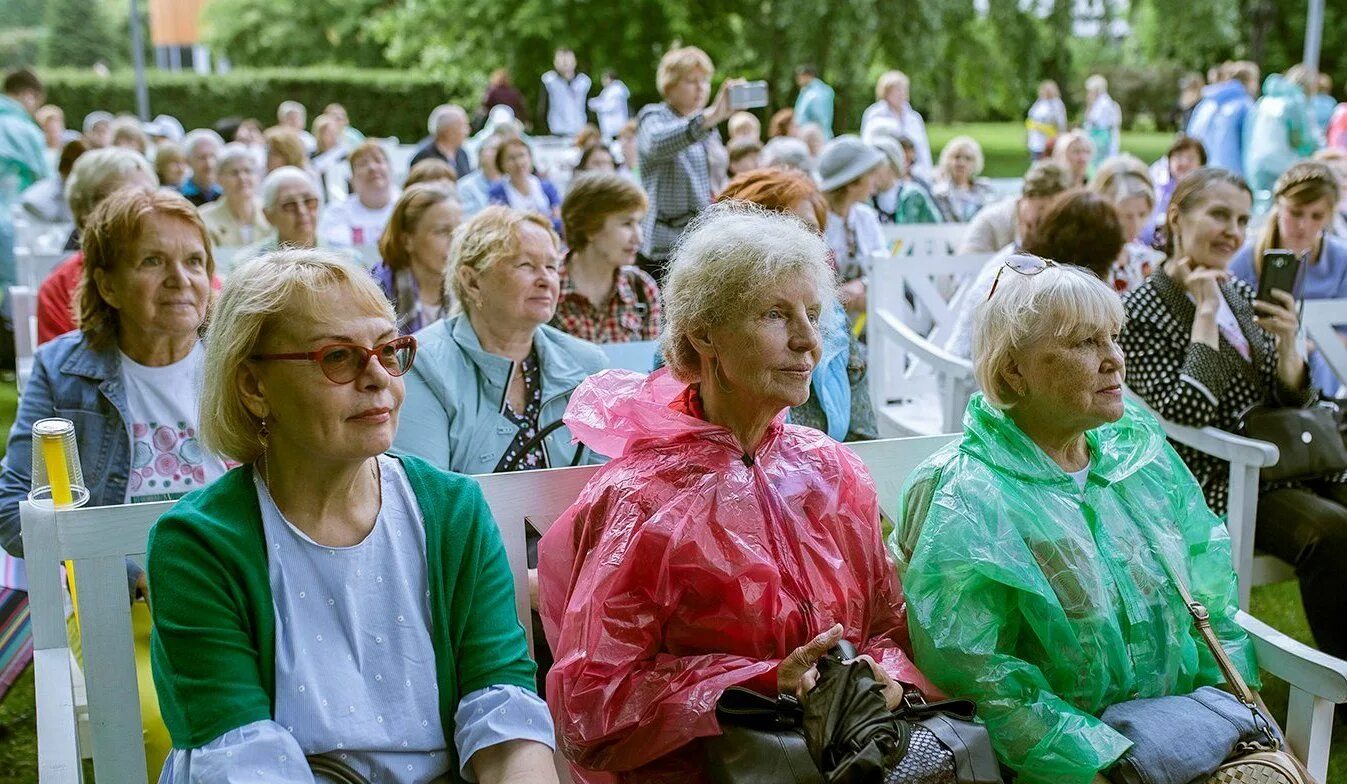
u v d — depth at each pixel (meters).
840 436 2.95
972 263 4.96
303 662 1.80
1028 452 2.26
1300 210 4.14
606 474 2.17
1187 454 3.40
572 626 2.04
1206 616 2.29
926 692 2.16
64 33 42.78
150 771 2.27
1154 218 6.61
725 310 2.06
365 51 35.53
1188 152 8.45
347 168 11.54
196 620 1.74
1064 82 27.83
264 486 1.87
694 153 6.07
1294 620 4.09
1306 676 2.28
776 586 2.07
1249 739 2.15
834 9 22.94
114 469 2.73
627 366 3.31
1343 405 3.89
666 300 2.19
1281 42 29.41
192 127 26.38
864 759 1.81
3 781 3.16
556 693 2.04
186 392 2.80
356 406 1.81
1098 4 27.81
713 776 1.91
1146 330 3.35
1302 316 3.90
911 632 2.22
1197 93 17.31
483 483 2.28
